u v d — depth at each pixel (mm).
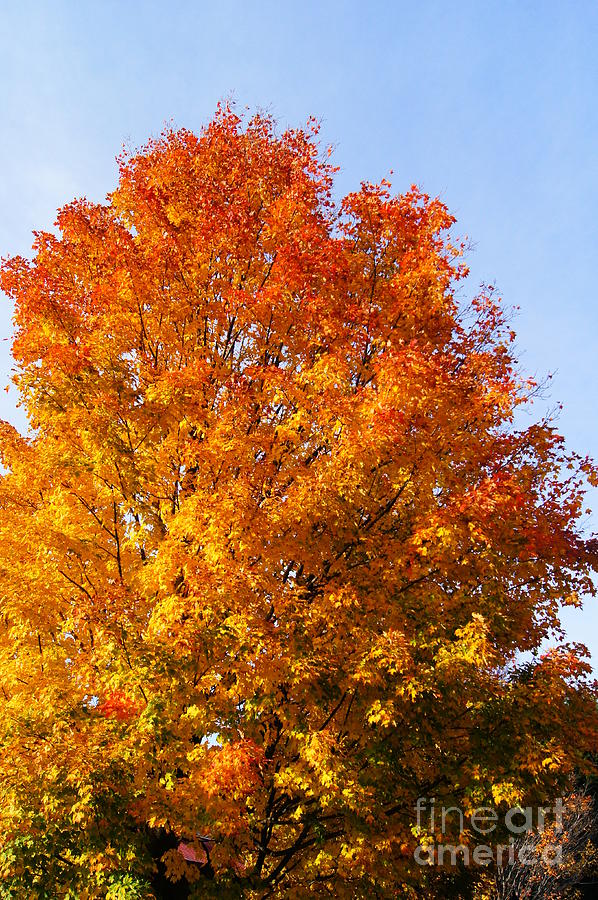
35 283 9680
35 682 7801
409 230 9906
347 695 7621
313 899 7453
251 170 10781
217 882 7172
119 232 10289
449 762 7426
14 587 7910
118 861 6371
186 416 8703
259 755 6586
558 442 9227
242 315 9570
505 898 22547
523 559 8508
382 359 8328
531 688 7645
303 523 7633
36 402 8500
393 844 7387
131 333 9469
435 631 7578
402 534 8414
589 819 25812
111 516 8766
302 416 8328
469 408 8453
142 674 6898
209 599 7051
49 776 6301
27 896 6254
